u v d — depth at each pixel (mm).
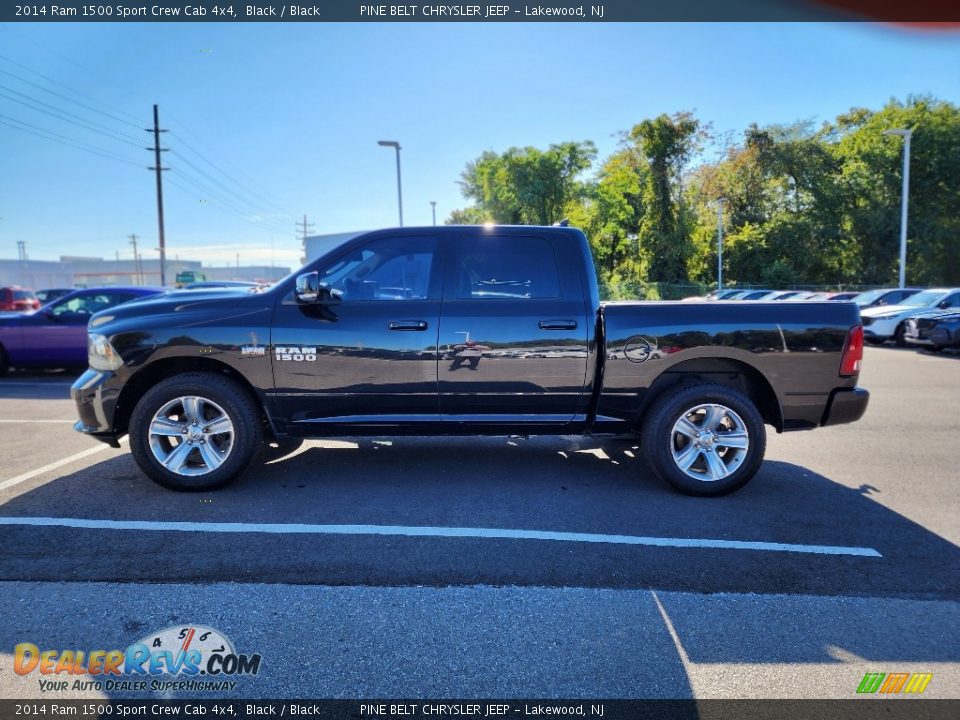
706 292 37438
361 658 2412
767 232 43094
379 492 4332
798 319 4227
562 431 4434
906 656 2453
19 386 9414
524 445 5617
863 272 42062
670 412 4211
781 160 42688
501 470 4879
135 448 4191
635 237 44812
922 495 4395
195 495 4246
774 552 3383
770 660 2420
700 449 4270
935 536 3635
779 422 4367
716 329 4207
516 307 4254
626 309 4242
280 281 4469
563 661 2402
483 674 2322
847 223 42000
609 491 4398
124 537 3512
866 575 3123
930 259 40219
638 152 40875
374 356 4195
